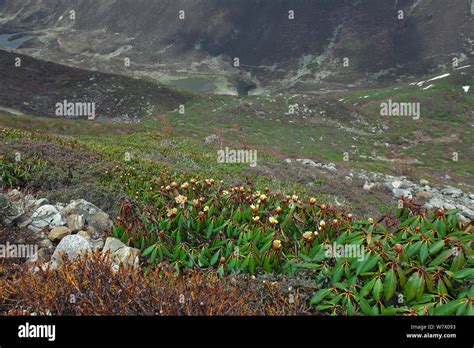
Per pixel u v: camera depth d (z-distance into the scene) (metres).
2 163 9.41
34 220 6.84
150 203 7.34
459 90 138.50
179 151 24.23
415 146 92.94
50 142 14.62
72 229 6.82
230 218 5.64
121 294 3.81
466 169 76.56
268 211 5.82
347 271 4.20
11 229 6.43
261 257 4.93
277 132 90.31
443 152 88.81
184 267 5.13
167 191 6.89
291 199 6.04
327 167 31.70
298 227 5.47
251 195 6.41
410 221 4.66
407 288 3.75
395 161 81.44
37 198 8.45
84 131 47.53
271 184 18.78
